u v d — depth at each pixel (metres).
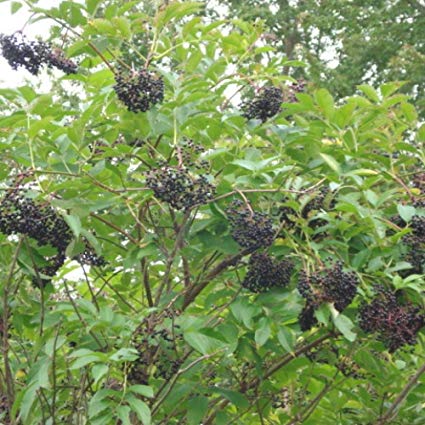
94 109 2.29
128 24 2.38
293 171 2.39
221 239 2.31
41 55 2.32
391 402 2.74
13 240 2.31
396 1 9.49
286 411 2.86
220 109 2.60
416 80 8.96
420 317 2.16
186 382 2.40
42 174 2.18
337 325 2.06
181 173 2.05
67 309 2.19
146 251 2.30
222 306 2.37
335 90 9.32
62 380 2.49
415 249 2.22
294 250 2.28
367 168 2.43
